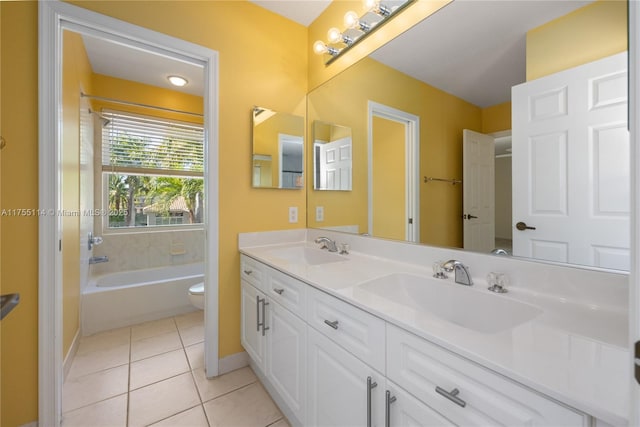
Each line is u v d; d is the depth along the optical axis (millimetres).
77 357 1939
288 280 1322
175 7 1600
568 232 889
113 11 1425
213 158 1737
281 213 2045
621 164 785
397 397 787
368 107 1655
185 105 3213
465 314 1031
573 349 620
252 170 1898
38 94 1258
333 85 1904
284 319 1355
